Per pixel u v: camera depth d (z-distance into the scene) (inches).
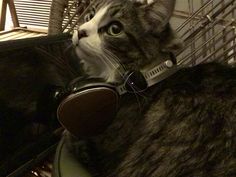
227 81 12.4
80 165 12.5
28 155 13.6
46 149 14.5
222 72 12.9
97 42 13.5
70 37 14.9
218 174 10.6
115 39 13.2
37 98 13.3
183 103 12.0
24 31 27.1
